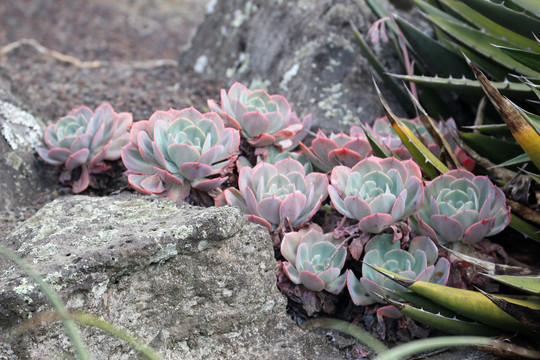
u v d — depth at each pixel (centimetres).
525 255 125
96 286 108
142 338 110
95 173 133
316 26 154
